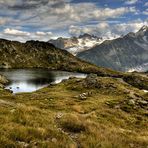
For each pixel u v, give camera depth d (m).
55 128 16.45
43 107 49.34
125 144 15.93
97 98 89.50
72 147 13.23
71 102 66.81
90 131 17.17
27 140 13.29
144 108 60.47
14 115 17.88
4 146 11.65
